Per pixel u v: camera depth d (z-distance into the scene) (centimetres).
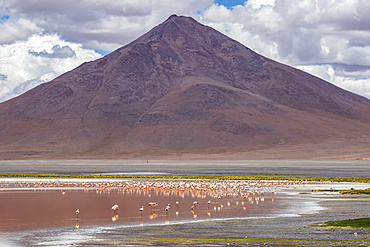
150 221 6500
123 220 6600
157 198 9462
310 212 7175
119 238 5253
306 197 9400
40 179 15162
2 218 6788
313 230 5531
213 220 6519
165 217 6875
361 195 9712
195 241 4988
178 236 5322
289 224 6022
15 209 7762
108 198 9438
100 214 7200
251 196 9712
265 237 5150
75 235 5478
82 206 8175
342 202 8431
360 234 5231
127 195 10031
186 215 7056
